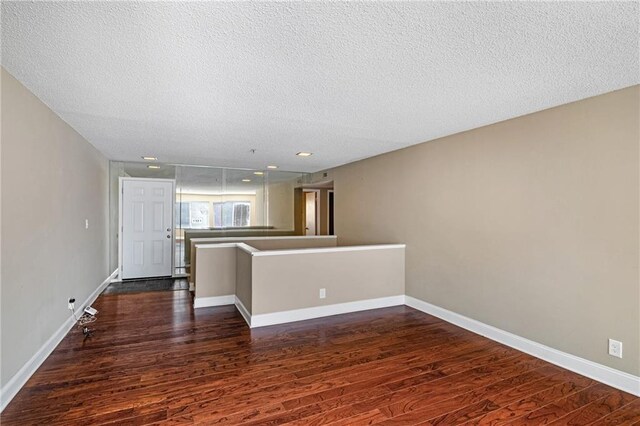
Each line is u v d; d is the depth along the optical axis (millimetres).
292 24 1609
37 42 1783
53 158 2984
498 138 3303
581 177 2643
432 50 1869
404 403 2260
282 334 3482
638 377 2344
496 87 2404
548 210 2869
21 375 2379
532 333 3000
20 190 2365
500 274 3275
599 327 2543
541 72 2148
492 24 1604
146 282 5938
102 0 1417
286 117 3158
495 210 3322
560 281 2787
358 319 3971
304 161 5773
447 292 3889
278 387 2441
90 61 2014
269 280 3777
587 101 2609
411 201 4453
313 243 6137
